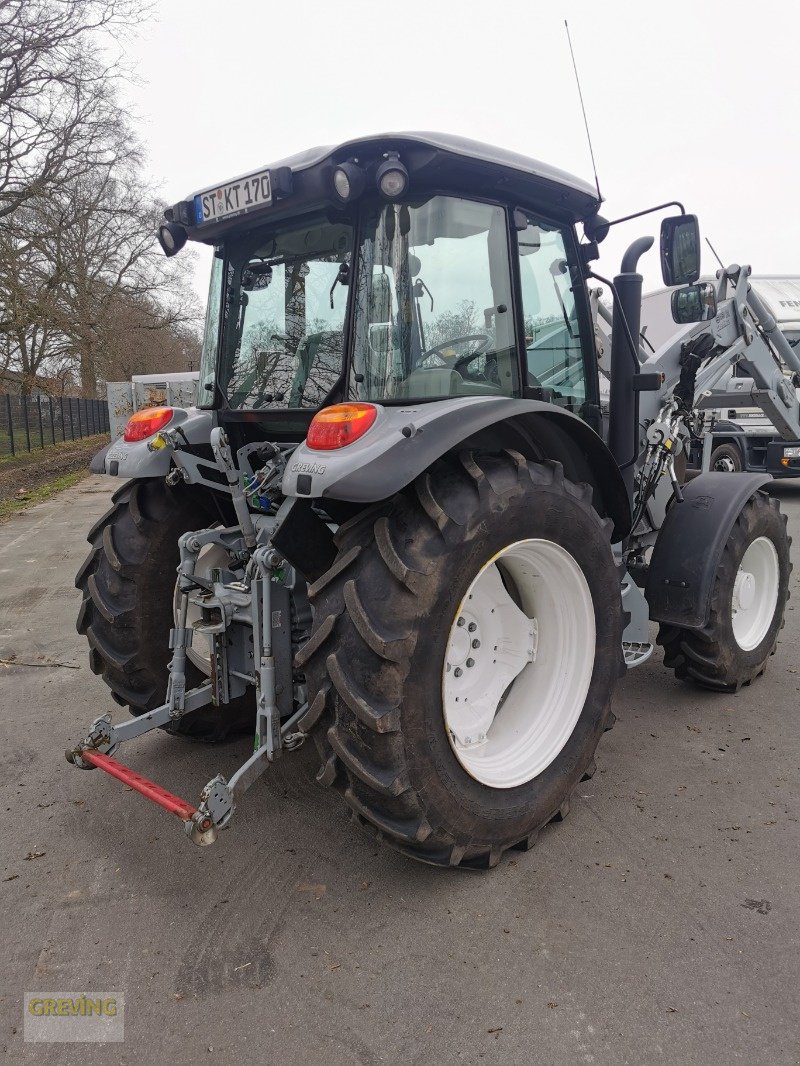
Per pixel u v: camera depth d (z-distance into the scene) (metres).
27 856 2.60
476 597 2.61
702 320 3.65
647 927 2.18
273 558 2.45
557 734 2.66
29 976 2.07
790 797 2.86
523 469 2.40
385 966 2.06
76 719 3.74
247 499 3.02
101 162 21.81
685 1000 1.91
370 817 2.18
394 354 2.48
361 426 2.17
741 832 2.64
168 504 3.14
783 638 4.65
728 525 3.45
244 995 1.98
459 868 2.45
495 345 2.68
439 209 2.51
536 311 2.94
